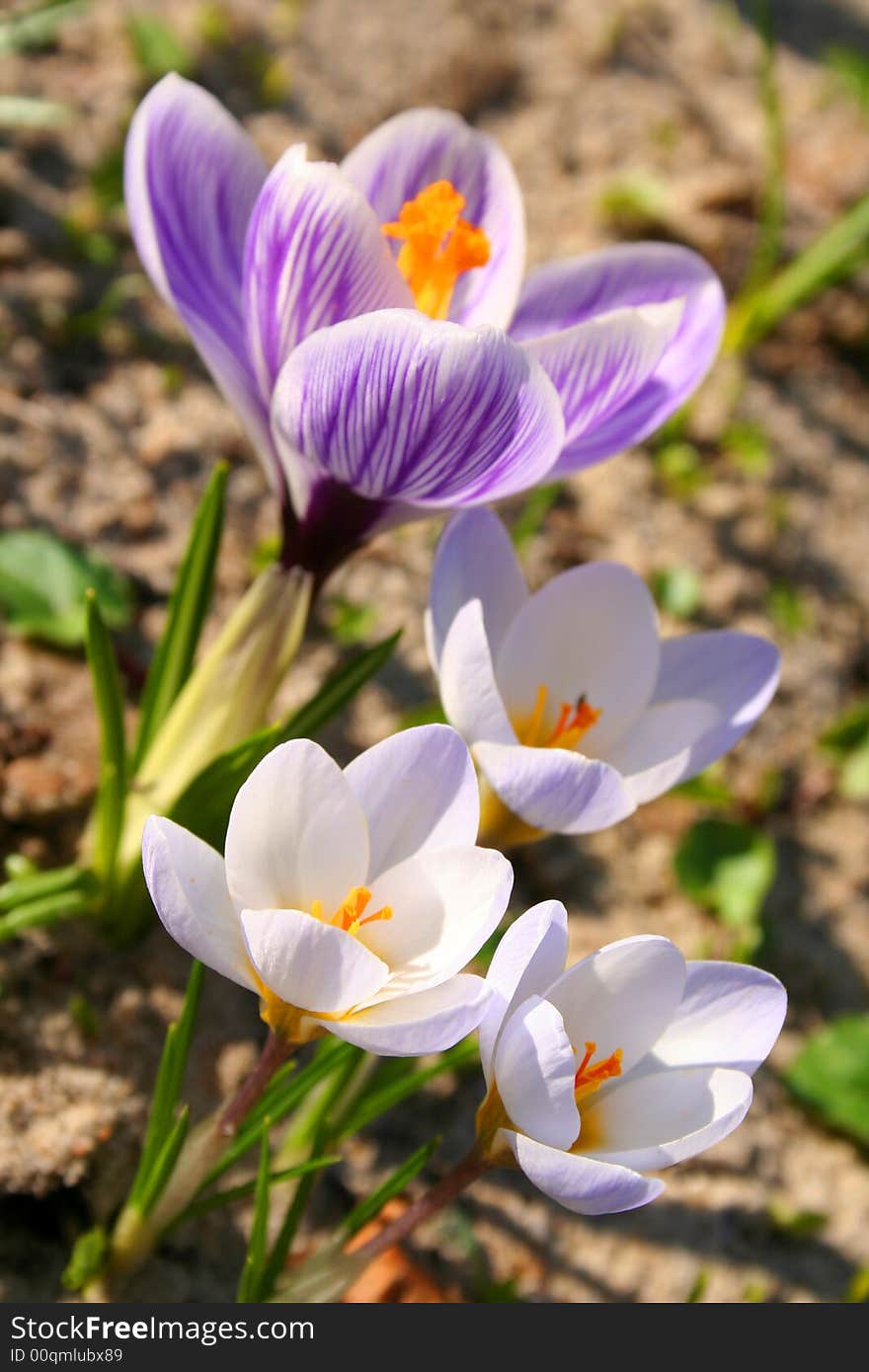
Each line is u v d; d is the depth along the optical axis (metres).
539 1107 0.40
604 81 0.77
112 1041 0.49
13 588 0.52
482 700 0.42
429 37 0.73
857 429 0.68
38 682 0.52
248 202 0.47
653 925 0.55
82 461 0.56
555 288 0.48
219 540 0.48
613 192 0.69
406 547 0.58
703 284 0.47
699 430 0.65
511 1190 0.51
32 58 0.63
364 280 0.43
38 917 0.48
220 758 0.45
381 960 0.40
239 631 0.46
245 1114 0.43
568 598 0.44
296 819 0.40
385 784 0.41
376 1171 0.50
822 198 0.75
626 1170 0.39
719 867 0.55
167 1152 0.44
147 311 0.59
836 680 0.60
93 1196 0.48
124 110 0.63
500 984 0.40
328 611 0.56
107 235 0.60
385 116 0.70
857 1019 0.54
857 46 0.86
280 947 0.39
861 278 0.72
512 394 0.42
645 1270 0.51
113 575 0.53
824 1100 0.53
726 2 0.85
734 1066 0.41
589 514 0.61
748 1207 0.52
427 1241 0.50
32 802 0.51
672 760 0.43
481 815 0.44
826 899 0.57
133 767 0.48
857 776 0.58
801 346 0.69
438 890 0.41
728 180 0.72
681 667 0.45
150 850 0.39
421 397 0.42
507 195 0.47
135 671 0.53
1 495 0.55
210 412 0.58
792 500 0.64
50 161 0.61
